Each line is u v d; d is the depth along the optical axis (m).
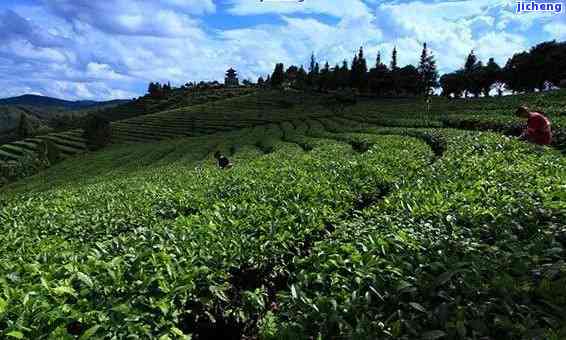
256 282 7.96
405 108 92.19
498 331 4.73
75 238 11.19
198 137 100.25
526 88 123.94
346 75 175.00
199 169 30.67
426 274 5.88
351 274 6.16
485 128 35.41
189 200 14.12
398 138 29.70
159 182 22.59
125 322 5.46
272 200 11.61
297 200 11.29
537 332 4.47
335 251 6.94
